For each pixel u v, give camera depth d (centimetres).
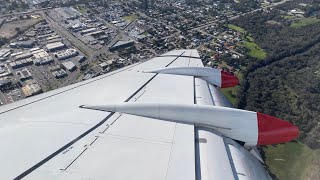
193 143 954
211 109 1141
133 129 1032
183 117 1126
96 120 1093
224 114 1129
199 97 1330
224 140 1048
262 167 976
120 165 820
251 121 1117
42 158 855
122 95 1313
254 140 1106
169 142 950
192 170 804
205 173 812
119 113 1153
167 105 1162
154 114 1146
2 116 1126
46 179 766
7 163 835
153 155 869
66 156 866
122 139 962
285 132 1112
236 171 869
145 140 956
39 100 1277
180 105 1161
